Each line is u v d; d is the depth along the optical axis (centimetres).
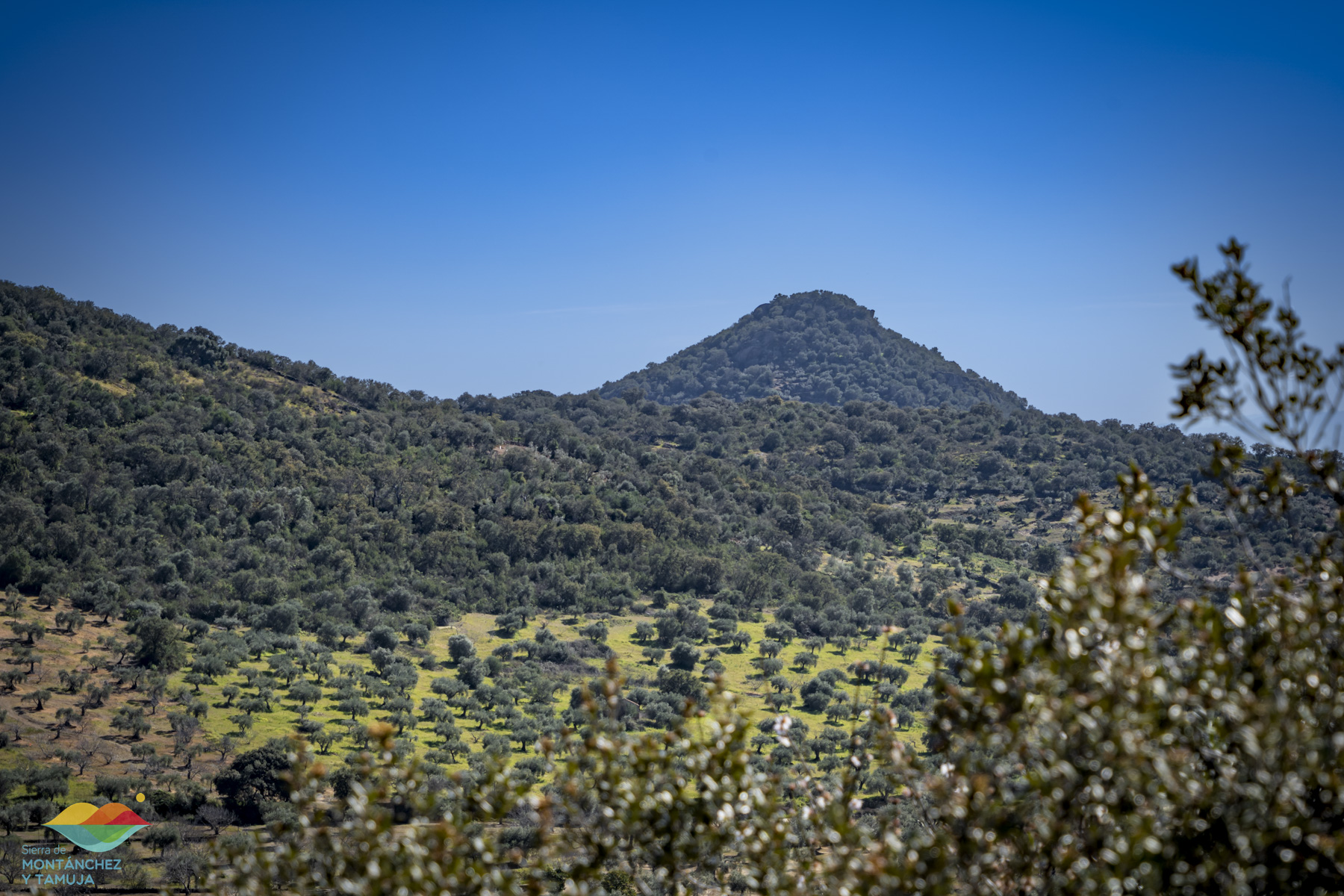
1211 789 552
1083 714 508
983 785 546
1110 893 527
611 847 660
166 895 713
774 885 653
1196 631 571
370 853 607
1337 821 575
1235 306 634
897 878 550
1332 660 588
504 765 676
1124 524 583
